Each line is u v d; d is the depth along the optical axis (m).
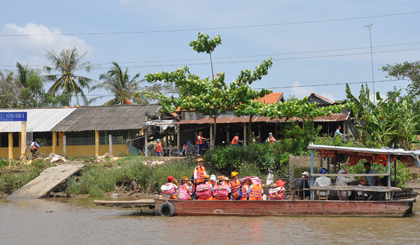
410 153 13.84
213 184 15.35
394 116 23.81
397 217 13.73
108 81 46.06
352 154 15.80
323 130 30.06
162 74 24.39
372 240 10.59
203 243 10.48
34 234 12.09
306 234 11.36
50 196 22.30
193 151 28.95
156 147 28.94
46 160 28.28
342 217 13.82
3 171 26.27
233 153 23.95
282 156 22.83
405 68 33.59
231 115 30.23
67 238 11.48
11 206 18.62
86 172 24.64
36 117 34.28
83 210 17.08
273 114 22.77
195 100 23.59
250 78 24.14
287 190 16.39
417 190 20.05
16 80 45.78
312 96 31.61
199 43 24.62
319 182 14.59
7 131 32.00
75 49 46.47
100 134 31.55
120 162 26.73
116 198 21.16
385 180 15.02
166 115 32.69
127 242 10.79
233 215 14.38
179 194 15.14
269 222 13.16
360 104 26.02
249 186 15.09
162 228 12.52
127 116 32.19
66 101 45.00
